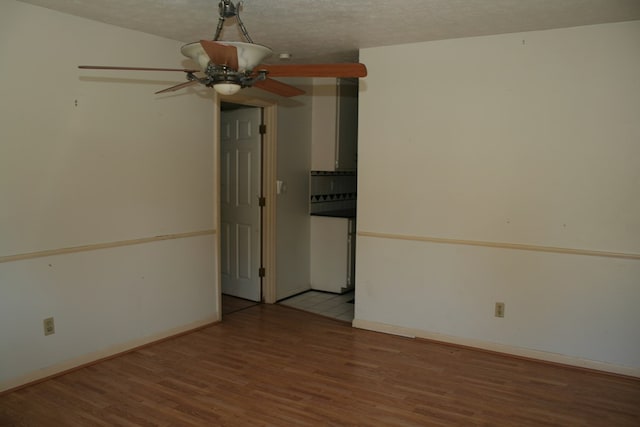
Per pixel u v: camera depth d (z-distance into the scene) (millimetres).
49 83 2955
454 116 3584
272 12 2906
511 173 3420
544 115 3285
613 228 3139
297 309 4680
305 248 5293
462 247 3621
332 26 3211
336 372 3213
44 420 2566
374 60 3850
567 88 3203
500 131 3436
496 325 3539
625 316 3133
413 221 3805
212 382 3045
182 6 2852
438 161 3672
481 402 2807
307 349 3627
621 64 3045
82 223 3182
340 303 4891
